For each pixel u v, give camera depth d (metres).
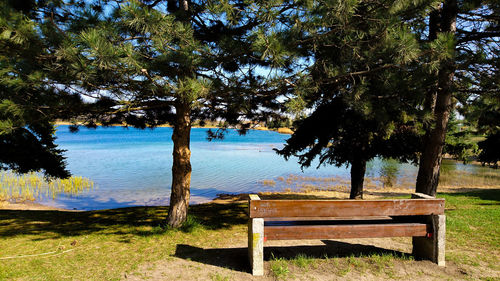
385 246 4.63
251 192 18.17
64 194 17.36
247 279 3.39
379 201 3.74
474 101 6.25
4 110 4.14
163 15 3.90
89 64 3.52
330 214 3.64
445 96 6.71
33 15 4.80
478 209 8.80
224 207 9.49
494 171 33.78
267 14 4.06
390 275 3.50
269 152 47.88
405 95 5.05
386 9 4.40
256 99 6.18
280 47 3.77
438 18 6.70
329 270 3.64
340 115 9.06
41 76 3.91
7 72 3.88
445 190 20.48
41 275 3.57
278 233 3.60
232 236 5.40
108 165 29.77
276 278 3.42
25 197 16.33
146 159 35.12
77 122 6.05
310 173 27.80
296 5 4.41
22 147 10.00
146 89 4.56
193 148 55.47
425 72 4.62
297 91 4.62
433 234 3.87
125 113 6.98
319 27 4.45
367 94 5.15
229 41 4.68
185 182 6.08
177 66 4.66
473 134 15.33
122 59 3.60
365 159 10.19
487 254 4.25
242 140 92.81
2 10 3.49
